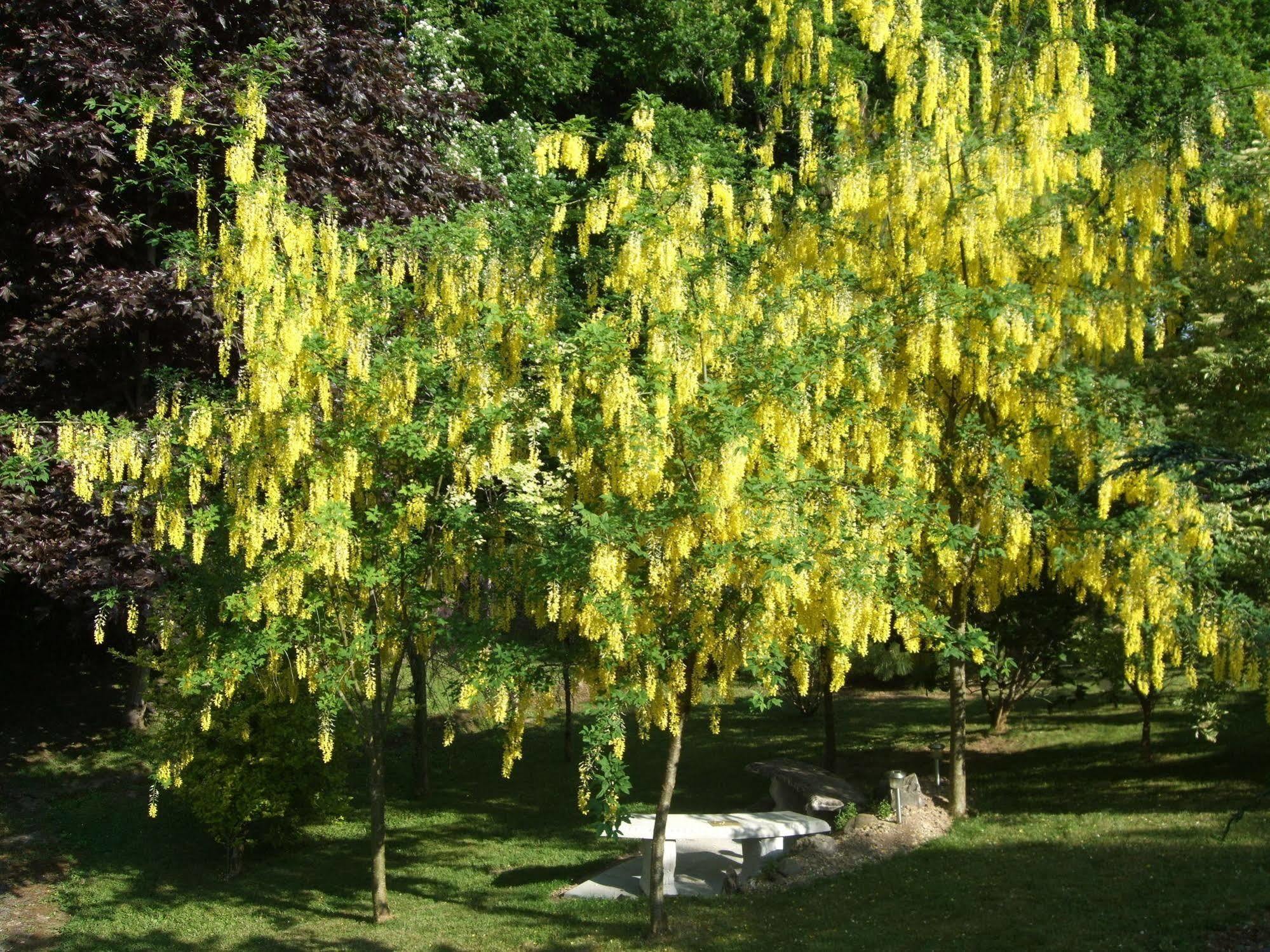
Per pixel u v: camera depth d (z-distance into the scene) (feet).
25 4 45.91
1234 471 23.47
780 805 47.14
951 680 42.16
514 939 33.12
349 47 53.36
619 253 30.94
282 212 30.63
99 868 44.06
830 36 57.36
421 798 54.08
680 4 77.82
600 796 27.84
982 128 39.27
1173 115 37.22
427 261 35.37
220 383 50.78
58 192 45.27
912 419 34.30
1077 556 36.68
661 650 29.66
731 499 27.02
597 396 31.27
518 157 66.85
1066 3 38.68
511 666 30.48
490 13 83.25
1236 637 35.01
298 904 39.45
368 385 31.76
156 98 36.91
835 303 34.60
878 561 30.48
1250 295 43.06
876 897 32.76
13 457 30.96
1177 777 43.62
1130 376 44.73
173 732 42.24
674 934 31.76
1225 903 27.63
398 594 34.58
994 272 37.04
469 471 32.71
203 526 30.55
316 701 36.58
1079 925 27.63
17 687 61.93
